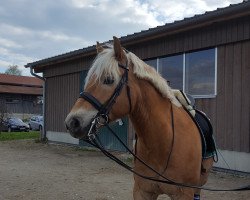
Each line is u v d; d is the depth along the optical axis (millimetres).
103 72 3148
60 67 16109
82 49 13469
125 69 3260
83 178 8422
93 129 3088
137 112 3410
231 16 8352
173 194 3541
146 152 3527
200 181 4324
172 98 3697
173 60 10672
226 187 7383
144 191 3672
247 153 8562
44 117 17453
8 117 28953
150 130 3445
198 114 4363
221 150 9148
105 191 7105
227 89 9062
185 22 9266
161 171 3518
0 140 18844
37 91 43344
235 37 8758
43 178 8430
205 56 9695
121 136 12719
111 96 3146
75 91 15250
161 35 10320
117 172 9250
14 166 10281
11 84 43406
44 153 13312
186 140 3596
